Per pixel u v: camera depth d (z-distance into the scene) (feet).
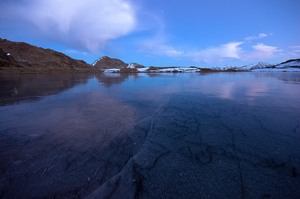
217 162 7.16
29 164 7.13
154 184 5.87
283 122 11.97
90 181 6.13
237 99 20.07
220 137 9.57
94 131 10.55
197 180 6.07
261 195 5.42
